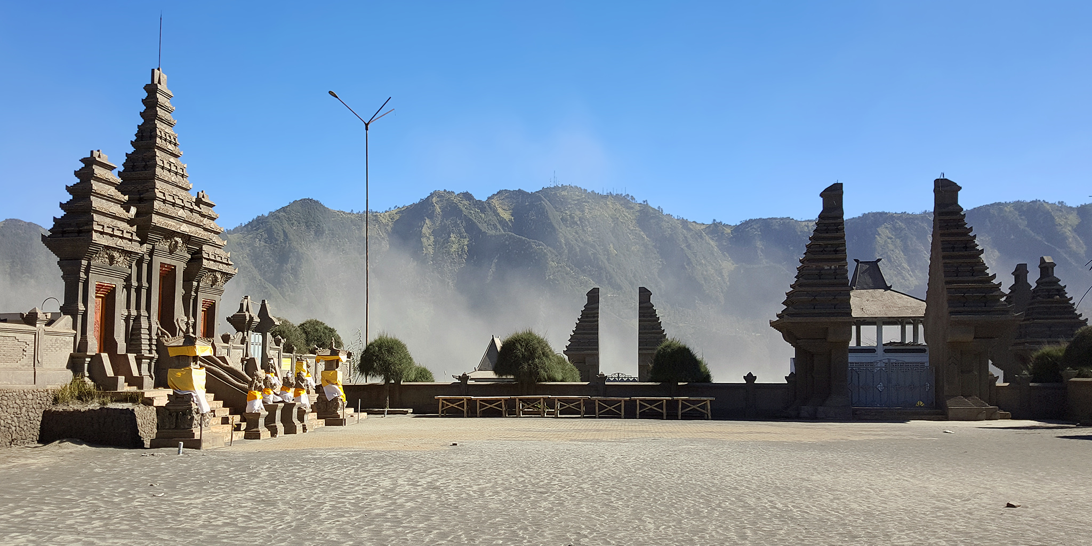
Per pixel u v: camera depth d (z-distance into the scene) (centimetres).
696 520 1156
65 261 2580
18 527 1052
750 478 1602
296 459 1864
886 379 3984
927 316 4216
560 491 1408
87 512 1162
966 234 3928
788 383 4003
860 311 4447
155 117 3178
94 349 2575
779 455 2044
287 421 2773
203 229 3369
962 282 3834
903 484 1529
